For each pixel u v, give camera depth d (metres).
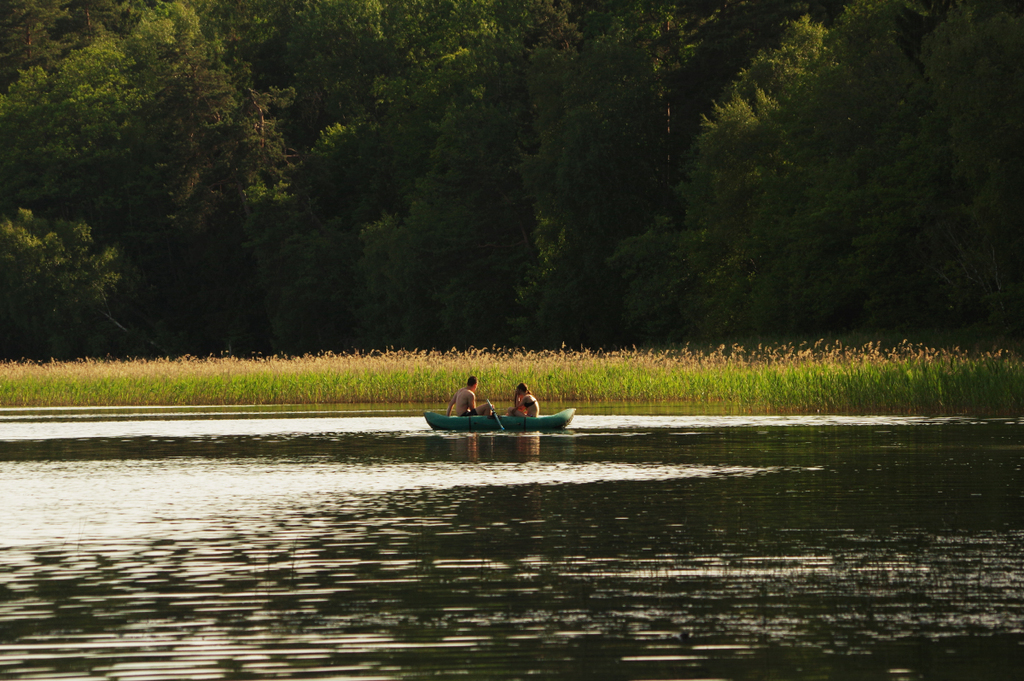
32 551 40.53
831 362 123.12
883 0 190.25
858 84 190.50
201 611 31.91
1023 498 51.66
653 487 56.59
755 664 26.56
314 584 35.06
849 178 185.75
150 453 76.44
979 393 111.19
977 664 26.41
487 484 58.41
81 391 142.75
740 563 37.62
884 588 33.91
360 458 72.12
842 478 59.38
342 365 145.88
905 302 174.50
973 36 141.62
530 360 143.88
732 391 127.25
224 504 51.78
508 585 34.75
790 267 191.50
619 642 28.47
